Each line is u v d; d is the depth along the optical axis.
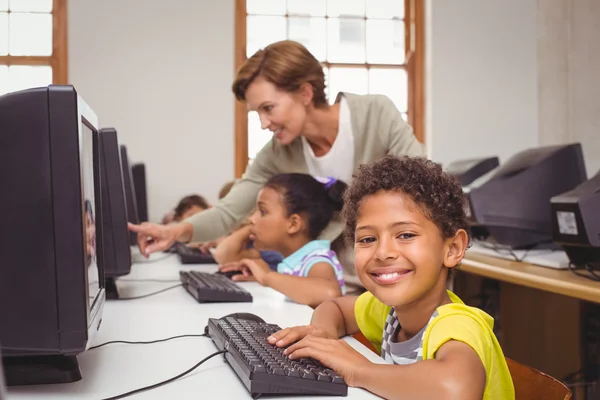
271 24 4.55
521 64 4.61
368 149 1.75
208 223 1.94
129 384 0.80
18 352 0.77
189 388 0.78
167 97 4.33
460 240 0.91
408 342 0.91
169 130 4.34
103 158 1.39
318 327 0.99
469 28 4.57
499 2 4.58
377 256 0.85
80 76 4.26
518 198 2.23
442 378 0.70
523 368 0.87
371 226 0.86
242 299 1.41
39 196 0.77
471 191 2.23
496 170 2.35
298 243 1.63
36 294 0.77
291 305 1.38
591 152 4.11
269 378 0.74
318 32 4.62
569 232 1.76
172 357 0.93
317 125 1.73
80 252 0.77
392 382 0.74
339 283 1.48
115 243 1.41
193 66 4.36
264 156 1.96
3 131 0.77
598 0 4.05
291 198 1.61
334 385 0.75
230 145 4.40
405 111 4.70
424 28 4.67
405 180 0.85
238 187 2.01
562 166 2.24
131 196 1.82
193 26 4.35
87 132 0.92
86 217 0.84
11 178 0.77
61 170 0.77
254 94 1.67
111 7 4.28
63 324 0.77
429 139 4.61
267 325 1.03
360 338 1.21
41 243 0.77
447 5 4.55
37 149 0.77
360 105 1.74
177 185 4.35
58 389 0.78
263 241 1.63
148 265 2.26
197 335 1.07
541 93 4.55
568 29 4.27
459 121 4.58
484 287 2.41
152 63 4.31
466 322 0.79
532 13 4.60
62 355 0.82
